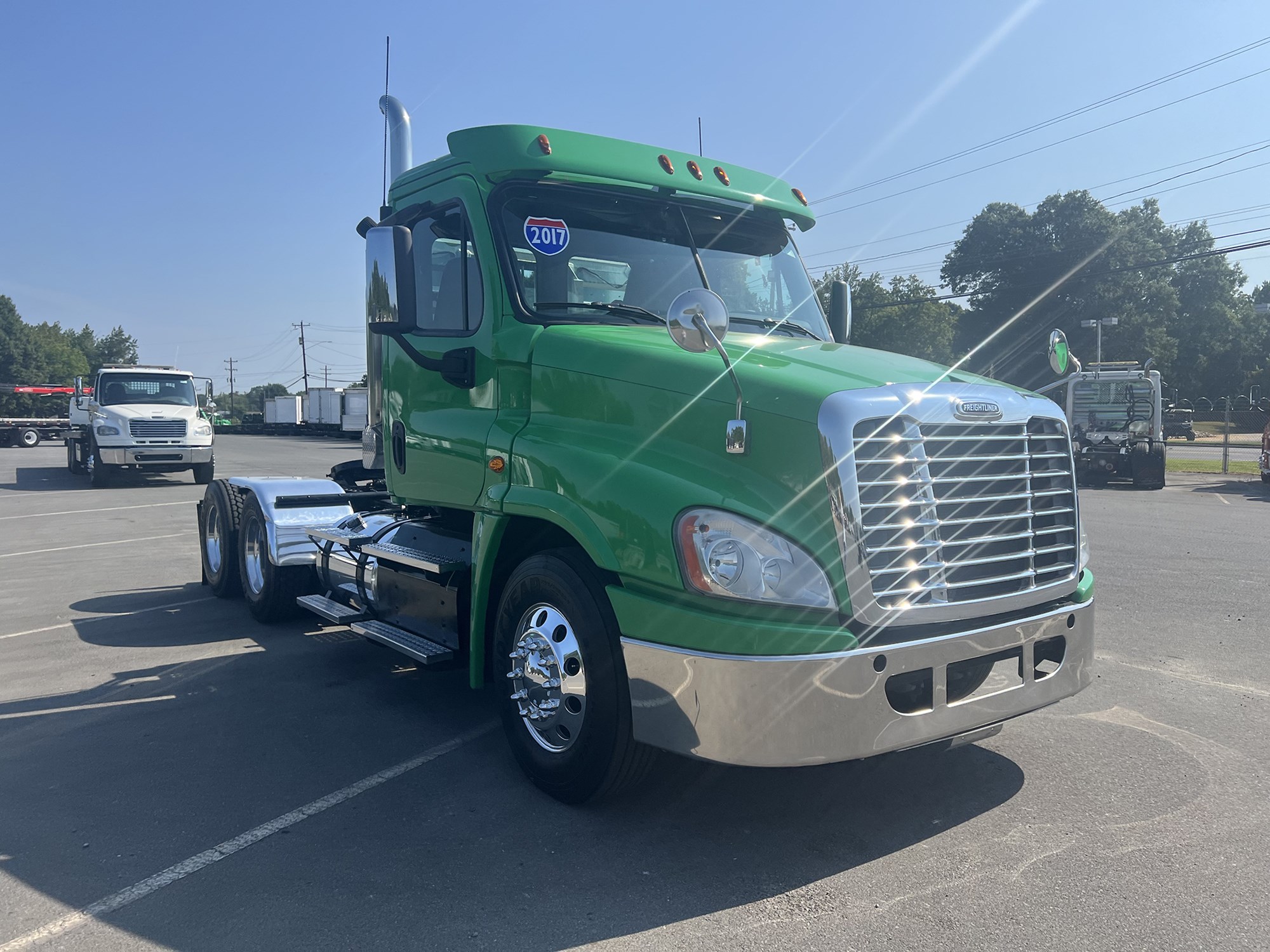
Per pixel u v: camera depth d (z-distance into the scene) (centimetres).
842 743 320
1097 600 809
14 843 367
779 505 335
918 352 6731
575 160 460
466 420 462
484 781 425
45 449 4328
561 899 320
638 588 352
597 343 406
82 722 509
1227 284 8544
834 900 316
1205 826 369
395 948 291
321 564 663
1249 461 3331
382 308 442
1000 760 441
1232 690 551
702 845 359
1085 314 6750
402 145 617
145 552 1134
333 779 429
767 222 530
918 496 337
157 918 310
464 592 474
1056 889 320
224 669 612
